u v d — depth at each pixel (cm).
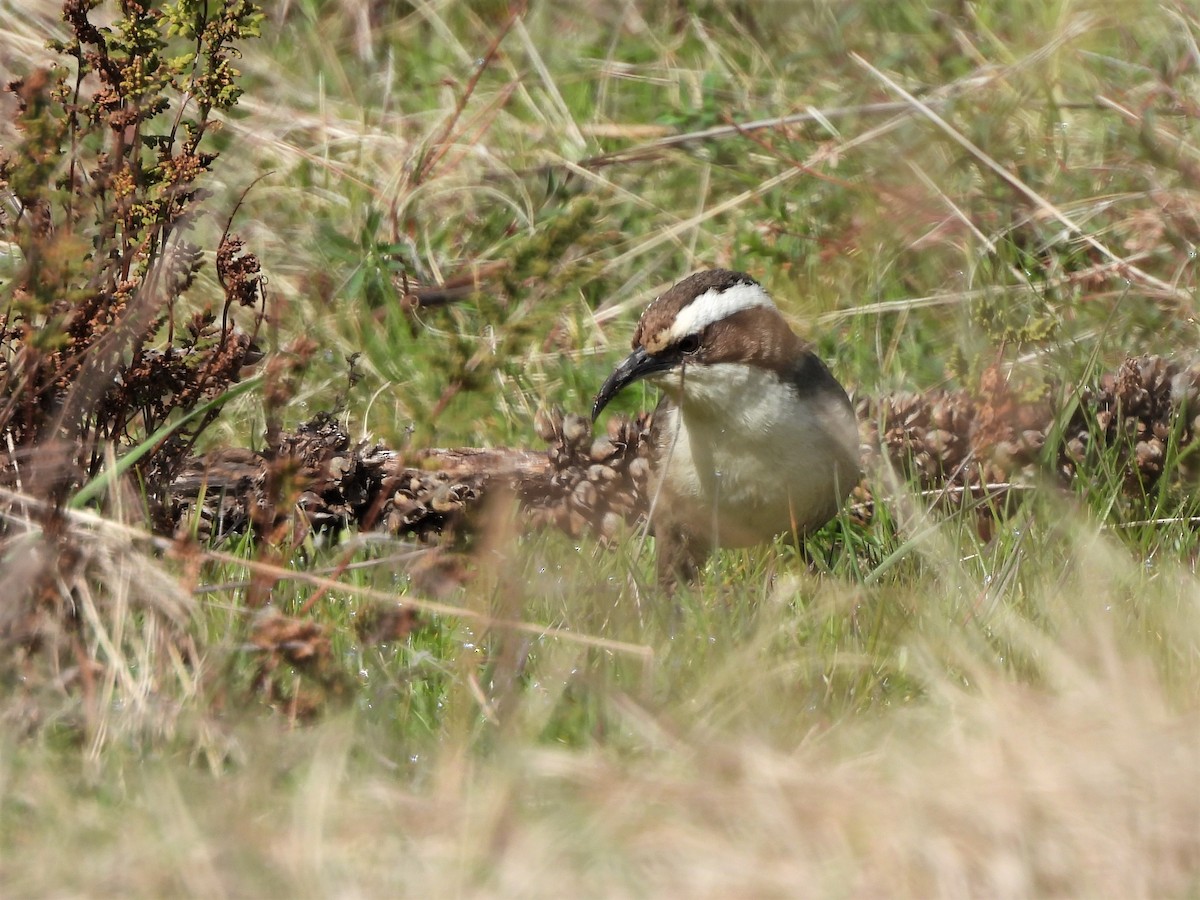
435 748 734
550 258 962
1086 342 1252
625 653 817
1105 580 888
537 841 633
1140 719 697
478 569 872
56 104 1009
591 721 761
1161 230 1340
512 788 665
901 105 1471
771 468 1022
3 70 1402
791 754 718
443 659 842
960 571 909
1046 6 1644
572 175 1487
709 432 1026
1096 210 1349
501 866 625
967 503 1040
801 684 798
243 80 1619
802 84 1606
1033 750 672
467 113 1573
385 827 655
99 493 920
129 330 906
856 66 1555
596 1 1750
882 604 864
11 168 885
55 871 623
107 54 914
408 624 812
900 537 1027
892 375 1253
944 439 1123
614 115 1616
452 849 634
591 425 1120
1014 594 896
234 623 819
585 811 656
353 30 1706
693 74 1627
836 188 1434
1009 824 616
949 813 629
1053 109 1433
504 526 908
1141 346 1252
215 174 1417
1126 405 1116
